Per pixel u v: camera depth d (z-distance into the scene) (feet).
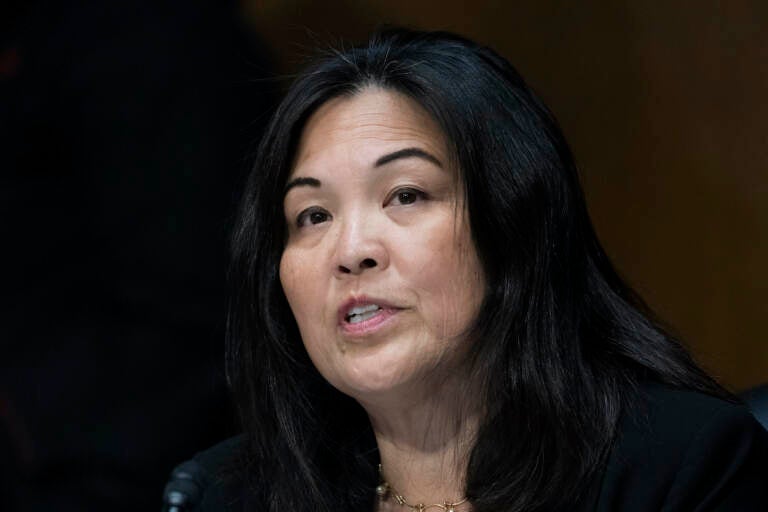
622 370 23.44
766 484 22.24
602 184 41.09
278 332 24.49
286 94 23.56
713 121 39.29
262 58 34.63
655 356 23.67
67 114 32.94
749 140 38.68
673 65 39.99
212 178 32.50
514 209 22.67
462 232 22.38
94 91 32.60
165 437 32.60
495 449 22.86
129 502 32.73
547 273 22.98
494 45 43.57
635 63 40.73
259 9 47.14
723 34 39.09
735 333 39.01
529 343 22.84
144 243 32.22
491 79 23.00
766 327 38.58
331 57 23.57
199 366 32.83
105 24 32.96
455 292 22.39
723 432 22.20
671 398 22.99
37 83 33.14
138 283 32.30
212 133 32.68
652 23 40.40
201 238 32.37
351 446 24.89
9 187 33.04
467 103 22.66
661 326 24.86
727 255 39.14
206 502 25.46
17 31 33.35
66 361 32.83
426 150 22.41
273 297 24.38
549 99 42.19
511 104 23.00
